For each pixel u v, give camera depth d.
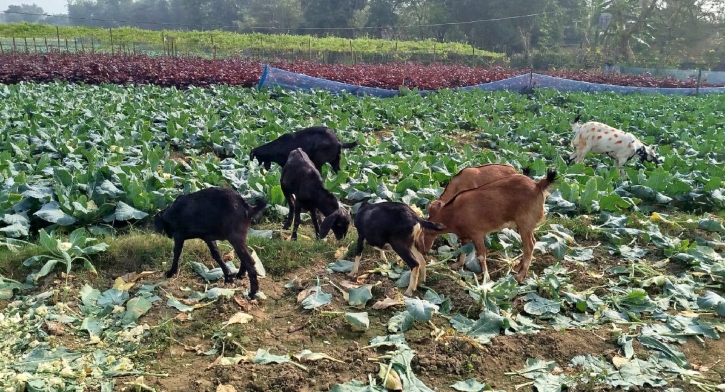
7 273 5.97
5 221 6.75
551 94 22.70
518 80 24.19
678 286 6.09
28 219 7.10
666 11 50.81
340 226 6.52
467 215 6.19
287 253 6.61
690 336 5.27
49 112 13.39
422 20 67.69
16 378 4.33
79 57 25.88
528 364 4.82
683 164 11.07
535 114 19.27
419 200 8.30
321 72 25.36
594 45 49.59
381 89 21.42
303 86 20.47
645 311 5.70
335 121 14.94
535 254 6.94
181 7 108.38
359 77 24.38
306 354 4.81
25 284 5.84
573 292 5.95
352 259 6.70
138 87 19.14
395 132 13.94
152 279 6.03
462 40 62.41
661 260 6.93
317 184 6.87
